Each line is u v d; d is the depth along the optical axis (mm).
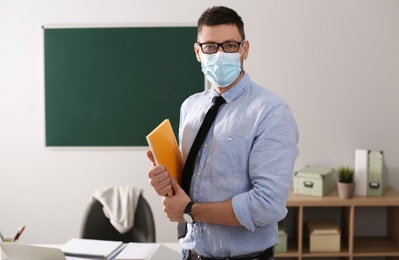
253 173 1411
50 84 3674
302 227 3555
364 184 3314
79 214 3746
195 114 1637
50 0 3617
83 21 3627
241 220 1389
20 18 3631
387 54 3541
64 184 3734
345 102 3588
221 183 1467
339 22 3539
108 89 3672
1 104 3701
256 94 1508
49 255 1682
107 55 3645
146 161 3717
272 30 3562
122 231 2637
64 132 3707
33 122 3709
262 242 1511
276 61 3582
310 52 3568
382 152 3281
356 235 3674
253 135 1441
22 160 3730
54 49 3648
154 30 3613
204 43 1485
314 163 3637
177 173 1568
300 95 3598
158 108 3672
